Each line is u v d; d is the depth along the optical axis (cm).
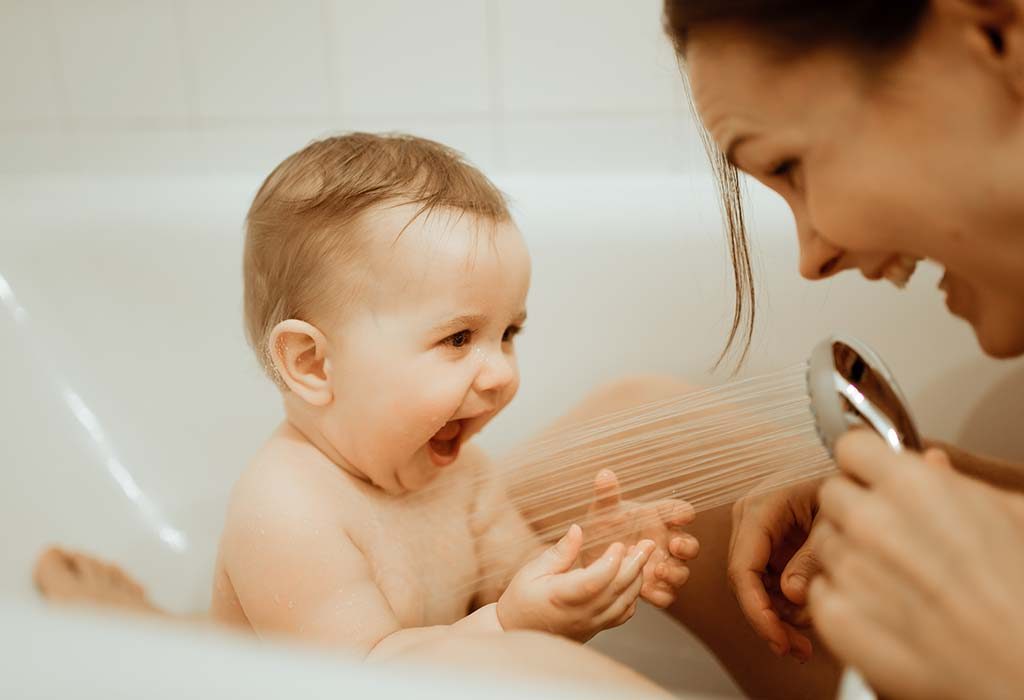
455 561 75
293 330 68
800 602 61
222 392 107
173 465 106
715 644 78
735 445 73
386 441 69
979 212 45
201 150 130
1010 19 40
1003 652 34
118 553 100
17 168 134
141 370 107
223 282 106
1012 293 50
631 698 33
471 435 72
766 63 45
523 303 71
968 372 92
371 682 33
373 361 67
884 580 38
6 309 103
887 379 50
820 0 43
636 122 120
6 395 99
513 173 114
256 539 69
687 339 100
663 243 101
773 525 67
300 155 76
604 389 91
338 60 123
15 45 129
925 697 36
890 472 40
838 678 69
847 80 44
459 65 121
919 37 42
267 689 32
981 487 41
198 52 126
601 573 61
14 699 32
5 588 84
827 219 48
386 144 74
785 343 96
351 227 68
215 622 77
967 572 35
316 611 67
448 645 55
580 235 103
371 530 71
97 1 125
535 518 77
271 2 122
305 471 71
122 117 131
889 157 45
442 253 66
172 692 33
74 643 35
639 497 76
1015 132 42
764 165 49
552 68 120
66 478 99
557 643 54
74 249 106
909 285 93
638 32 116
